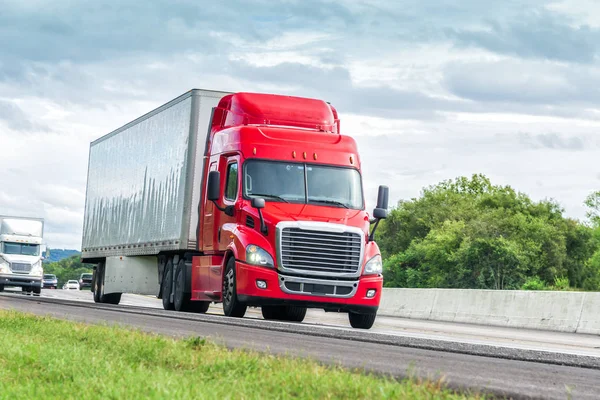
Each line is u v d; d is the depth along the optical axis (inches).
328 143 806.5
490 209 4574.3
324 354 406.9
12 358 358.9
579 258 4141.2
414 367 359.3
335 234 754.2
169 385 264.5
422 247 4060.0
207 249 858.1
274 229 748.6
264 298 743.7
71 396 256.7
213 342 406.0
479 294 1038.4
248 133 801.6
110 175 1285.7
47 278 4217.5
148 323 633.6
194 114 931.3
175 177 968.3
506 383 316.5
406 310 1173.7
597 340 722.8
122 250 1178.6
